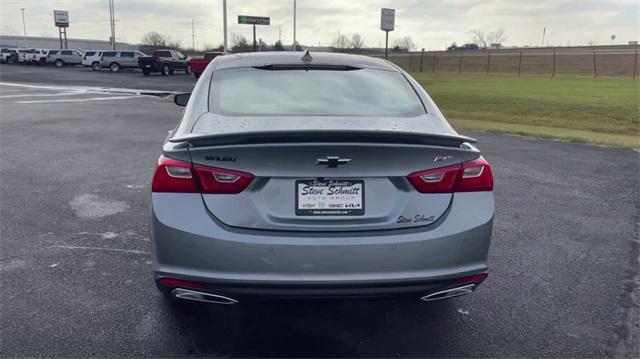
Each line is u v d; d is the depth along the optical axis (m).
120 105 16.97
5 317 3.18
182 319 3.22
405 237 2.60
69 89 24.17
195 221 2.56
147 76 37.69
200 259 2.55
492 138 11.54
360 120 3.04
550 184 6.99
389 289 2.61
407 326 3.20
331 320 3.25
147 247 4.40
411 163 2.62
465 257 2.70
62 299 3.44
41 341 2.93
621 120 16.64
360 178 2.60
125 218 5.16
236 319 3.24
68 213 5.30
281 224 2.57
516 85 31.39
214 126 2.89
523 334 3.12
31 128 11.27
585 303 3.53
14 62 55.41
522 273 4.02
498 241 4.73
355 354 2.88
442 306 3.46
